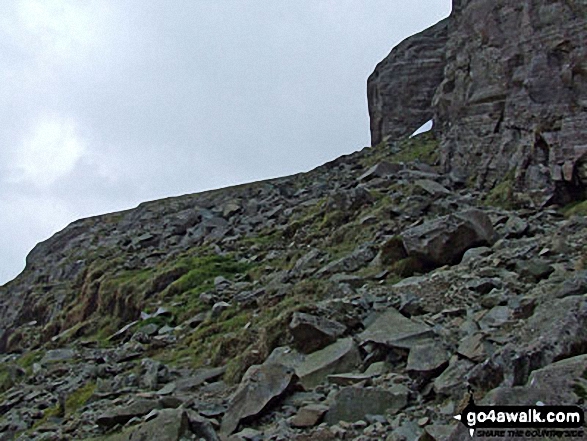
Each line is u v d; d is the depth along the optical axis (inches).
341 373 447.2
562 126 855.7
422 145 1523.1
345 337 498.3
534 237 677.9
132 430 396.8
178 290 994.1
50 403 652.1
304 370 453.7
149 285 1068.5
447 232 658.8
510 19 1071.6
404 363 434.0
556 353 327.9
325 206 1136.2
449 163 1211.9
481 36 1162.0
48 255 2018.9
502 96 1079.0
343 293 631.8
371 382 409.1
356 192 1077.1
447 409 350.0
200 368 611.5
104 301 1149.7
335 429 356.2
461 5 1362.0
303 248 990.4
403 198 1000.9
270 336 537.0
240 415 404.8
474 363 383.2
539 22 954.1
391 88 1829.5
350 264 751.7
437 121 1539.1
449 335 451.5
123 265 1310.3
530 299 446.9
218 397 479.5
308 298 659.4
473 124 1144.8
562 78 884.0
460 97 1258.6
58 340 1084.5
